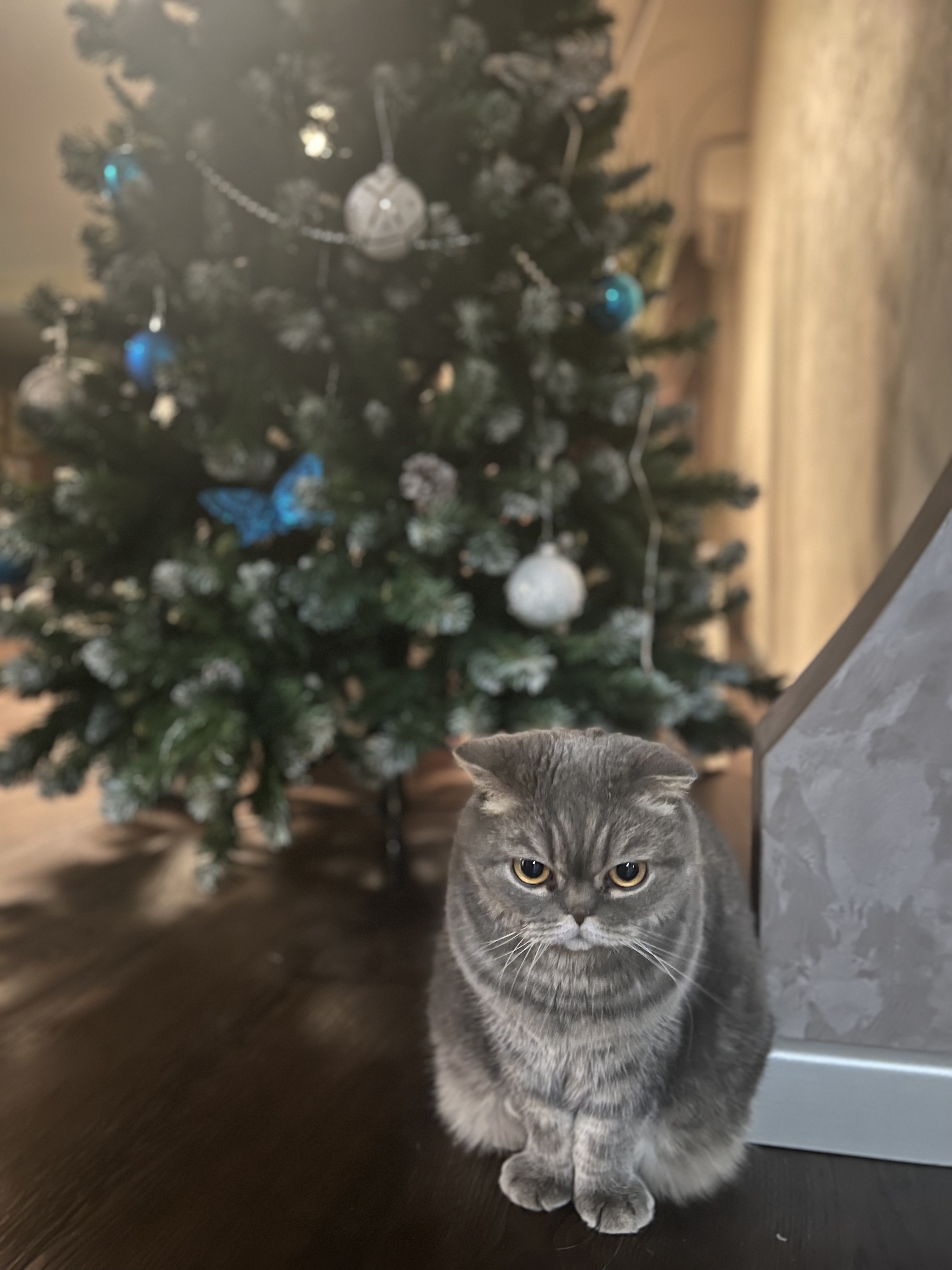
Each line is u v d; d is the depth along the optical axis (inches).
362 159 59.7
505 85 61.7
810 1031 36.4
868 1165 35.6
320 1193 34.0
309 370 63.3
